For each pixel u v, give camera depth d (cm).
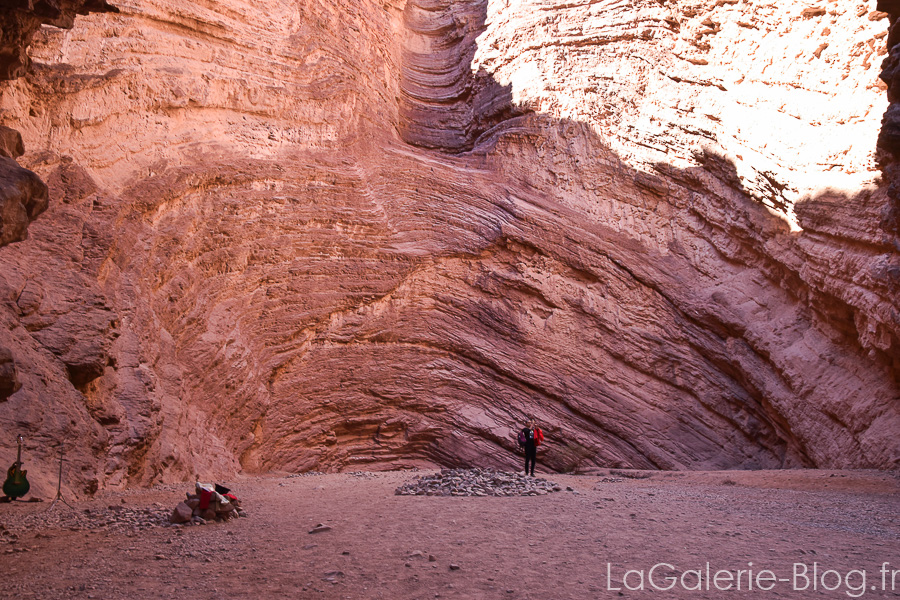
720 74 2416
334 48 2527
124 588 406
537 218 2414
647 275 2338
